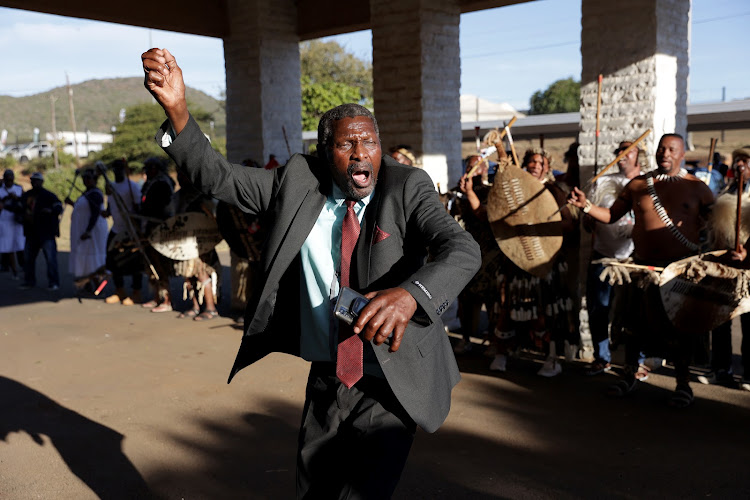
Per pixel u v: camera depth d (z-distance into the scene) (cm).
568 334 582
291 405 508
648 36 575
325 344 241
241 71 871
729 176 602
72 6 755
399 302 176
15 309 897
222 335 726
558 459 407
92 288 986
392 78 724
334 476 237
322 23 855
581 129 623
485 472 390
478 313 653
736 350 641
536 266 551
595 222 565
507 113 3056
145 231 833
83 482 388
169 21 823
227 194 229
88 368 614
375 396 236
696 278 468
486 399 517
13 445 443
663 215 490
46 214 1038
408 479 382
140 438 451
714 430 450
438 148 729
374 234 219
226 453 425
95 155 5478
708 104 1927
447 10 725
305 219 228
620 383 523
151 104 5147
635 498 357
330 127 221
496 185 560
